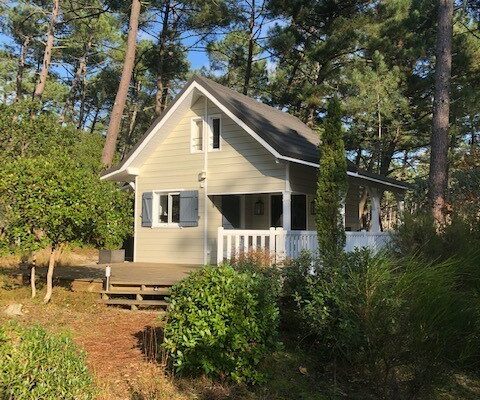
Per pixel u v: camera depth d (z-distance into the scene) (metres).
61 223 8.56
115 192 9.67
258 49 29.36
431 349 5.28
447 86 12.73
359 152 28.66
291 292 6.85
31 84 38.75
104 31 34.44
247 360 5.46
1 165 8.98
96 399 4.71
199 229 15.13
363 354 5.51
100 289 10.02
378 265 5.66
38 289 10.21
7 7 32.25
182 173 15.55
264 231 10.41
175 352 5.64
